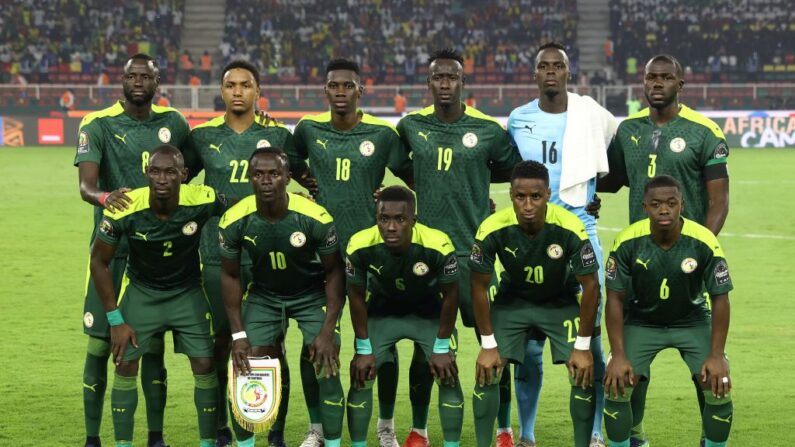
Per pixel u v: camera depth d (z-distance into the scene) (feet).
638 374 16.46
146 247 16.94
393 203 16.03
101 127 18.30
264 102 94.68
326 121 18.97
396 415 20.40
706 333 16.60
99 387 17.74
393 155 19.01
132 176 18.40
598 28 119.24
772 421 19.51
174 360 24.32
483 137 18.58
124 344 16.99
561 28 115.96
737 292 32.27
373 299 17.70
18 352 24.85
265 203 16.55
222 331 18.66
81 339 26.27
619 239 16.53
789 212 51.37
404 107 95.91
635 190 18.43
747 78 109.40
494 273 18.35
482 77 110.83
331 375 16.92
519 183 16.02
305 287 17.62
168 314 17.33
